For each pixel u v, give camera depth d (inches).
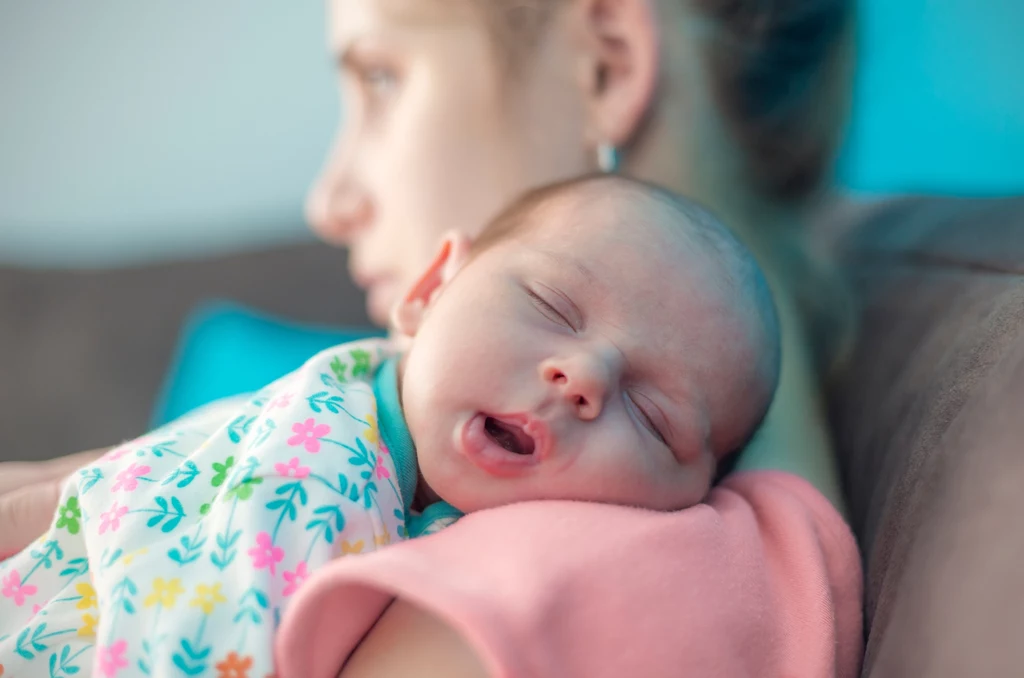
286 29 87.4
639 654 21.6
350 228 51.1
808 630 25.6
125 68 88.5
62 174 89.4
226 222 90.0
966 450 23.5
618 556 22.7
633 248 30.0
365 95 48.9
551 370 26.7
